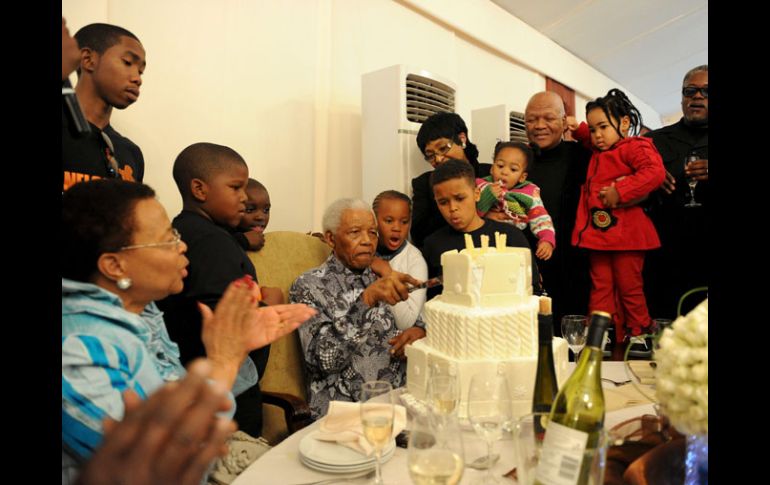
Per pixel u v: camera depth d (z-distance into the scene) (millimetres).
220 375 989
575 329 1557
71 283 925
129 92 1647
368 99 2990
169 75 2342
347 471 971
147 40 2250
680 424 743
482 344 1255
